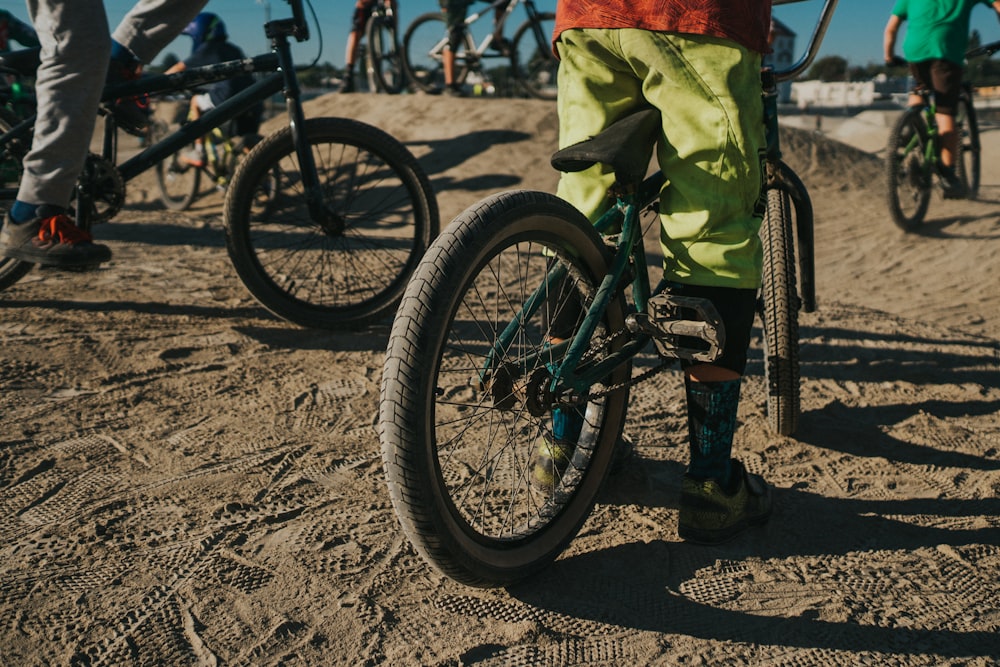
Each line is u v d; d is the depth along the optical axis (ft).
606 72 5.92
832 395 9.62
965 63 22.63
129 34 10.68
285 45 11.05
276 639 5.19
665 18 5.60
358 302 12.33
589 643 5.28
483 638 5.28
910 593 5.85
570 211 5.62
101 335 10.59
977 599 5.79
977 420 9.09
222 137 25.11
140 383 9.21
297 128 11.08
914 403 9.50
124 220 21.22
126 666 4.91
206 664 4.96
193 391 9.09
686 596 5.80
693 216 5.78
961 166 24.39
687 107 5.65
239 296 12.89
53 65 9.33
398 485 4.90
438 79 36.45
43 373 9.24
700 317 5.88
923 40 21.07
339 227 11.63
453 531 5.18
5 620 5.26
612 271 5.92
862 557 6.31
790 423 8.31
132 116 11.35
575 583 5.93
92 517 6.50
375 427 8.39
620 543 6.46
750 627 5.46
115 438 7.89
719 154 5.66
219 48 23.82
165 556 6.02
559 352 5.85
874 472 7.72
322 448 7.87
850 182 28.17
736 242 5.82
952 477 7.64
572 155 5.49
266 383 9.42
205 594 5.60
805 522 6.81
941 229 22.61
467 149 28.14
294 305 11.29
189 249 16.87
